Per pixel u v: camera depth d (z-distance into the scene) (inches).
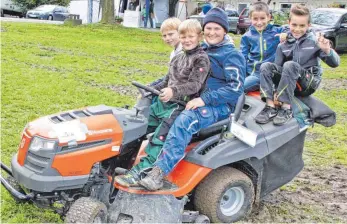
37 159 132.4
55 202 144.6
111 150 139.9
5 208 156.9
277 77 176.2
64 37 661.3
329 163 243.4
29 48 513.7
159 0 1155.9
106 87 366.0
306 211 181.6
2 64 408.2
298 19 174.2
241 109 162.2
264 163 168.2
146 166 148.5
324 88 469.4
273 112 167.8
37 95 313.7
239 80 155.1
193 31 149.7
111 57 528.4
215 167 148.8
